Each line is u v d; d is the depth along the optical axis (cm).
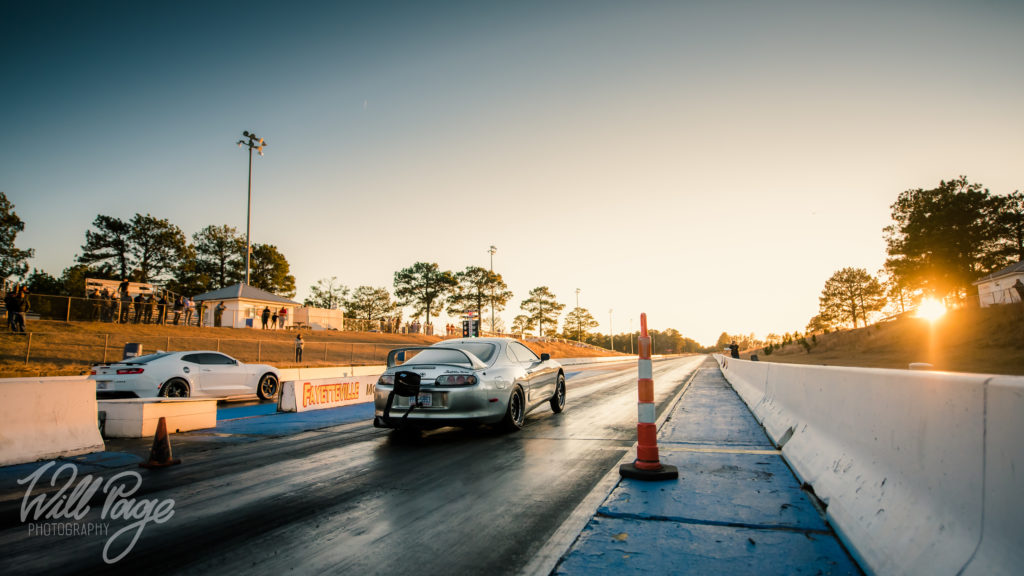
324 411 1016
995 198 4912
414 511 364
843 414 368
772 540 286
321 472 488
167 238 5850
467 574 258
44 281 5684
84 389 613
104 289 3127
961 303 4003
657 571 250
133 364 1044
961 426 205
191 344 2331
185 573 266
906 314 3934
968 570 177
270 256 7131
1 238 4631
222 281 6825
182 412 759
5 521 354
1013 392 172
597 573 251
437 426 640
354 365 2300
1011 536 166
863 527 265
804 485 391
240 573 266
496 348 771
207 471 496
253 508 377
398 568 268
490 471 483
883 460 283
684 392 1331
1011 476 170
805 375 513
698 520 322
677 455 524
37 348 1877
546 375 875
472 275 7144
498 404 680
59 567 276
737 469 458
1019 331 2670
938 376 229
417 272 7169
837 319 8500
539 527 324
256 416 939
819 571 245
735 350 3033
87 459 558
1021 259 4847
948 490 211
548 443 626
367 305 8200
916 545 214
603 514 340
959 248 4825
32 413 559
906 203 5253
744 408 949
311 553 291
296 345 2369
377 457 556
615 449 581
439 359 707
